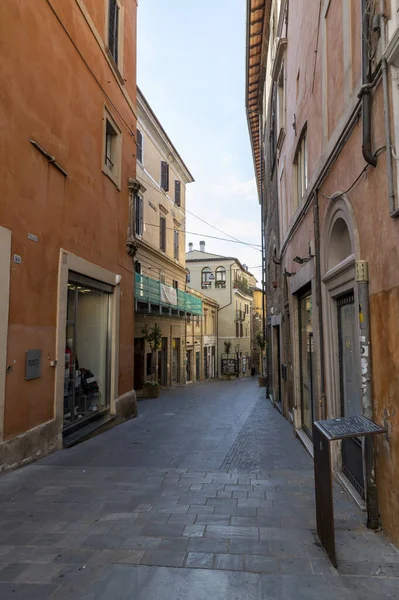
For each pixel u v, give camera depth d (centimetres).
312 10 696
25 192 650
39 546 364
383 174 371
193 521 418
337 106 537
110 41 1105
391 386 356
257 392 2317
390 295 357
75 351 872
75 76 846
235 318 4600
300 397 919
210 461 677
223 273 4666
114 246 1093
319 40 641
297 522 415
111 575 315
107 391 1072
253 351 5453
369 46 394
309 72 729
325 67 599
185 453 737
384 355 371
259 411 1392
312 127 705
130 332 1234
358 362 492
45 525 409
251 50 1684
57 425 740
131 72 1272
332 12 561
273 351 1611
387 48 341
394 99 344
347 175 486
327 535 340
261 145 2127
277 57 1126
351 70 468
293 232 951
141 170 2202
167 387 2639
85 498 490
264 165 1994
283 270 1210
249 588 296
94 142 950
